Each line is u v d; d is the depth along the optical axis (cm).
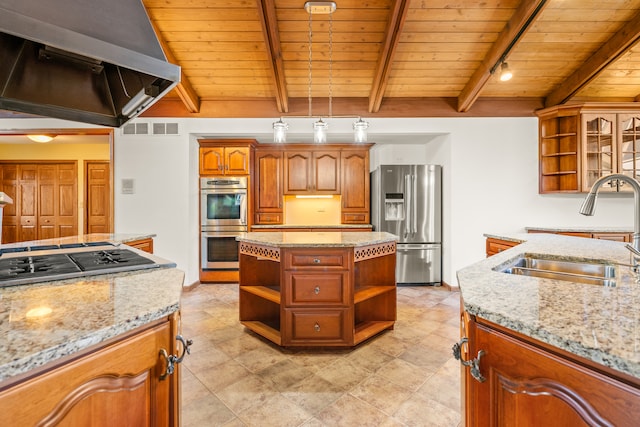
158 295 94
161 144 394
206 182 416
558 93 373
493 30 290
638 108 357
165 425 87
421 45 308
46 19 116
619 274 133
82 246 185
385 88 365
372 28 288
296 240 239
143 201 393
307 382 188
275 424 153
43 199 568
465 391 94
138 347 80
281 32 291
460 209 393
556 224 393
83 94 174
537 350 70
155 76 145
